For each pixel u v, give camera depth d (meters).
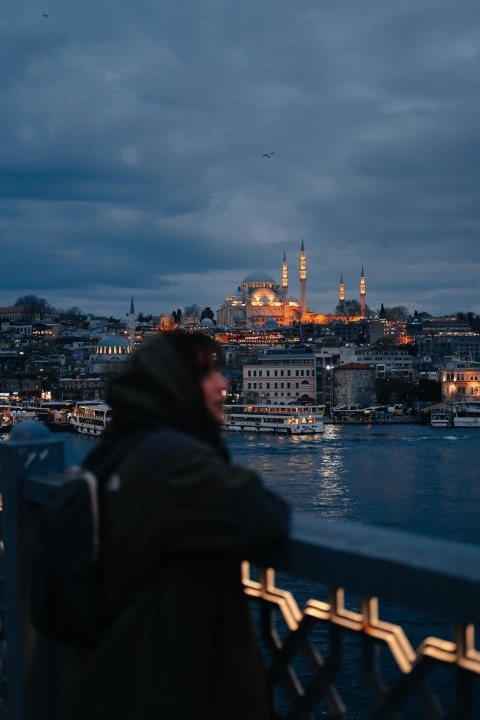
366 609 3.52
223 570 3.51
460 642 3.10
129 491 3.51
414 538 3.32
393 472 105.94
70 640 3.65
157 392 3.83
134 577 3.49
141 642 3.45
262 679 3.62
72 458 140.25
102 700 3.52
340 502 82.88
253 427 185.50
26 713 5.25
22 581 5.24
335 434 182.25
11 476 5.25
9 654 5.41
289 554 3.57
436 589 3.00
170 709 3.35
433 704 3.24
